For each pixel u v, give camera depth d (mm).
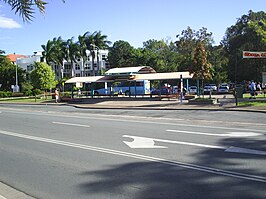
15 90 69250
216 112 20125
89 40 71625
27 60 96312
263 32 39438
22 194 6473
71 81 45781
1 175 7836
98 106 31062
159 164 8031
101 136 12766
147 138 11797
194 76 30703
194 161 8172
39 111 29047
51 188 6715
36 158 9422
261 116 17203
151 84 57344
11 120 20891
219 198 5562
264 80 35344
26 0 4512
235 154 8750
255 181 6395
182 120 17578
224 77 64188
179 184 6430
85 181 7008
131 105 30156
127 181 6812
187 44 73625
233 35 75250
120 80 42156
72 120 19484
